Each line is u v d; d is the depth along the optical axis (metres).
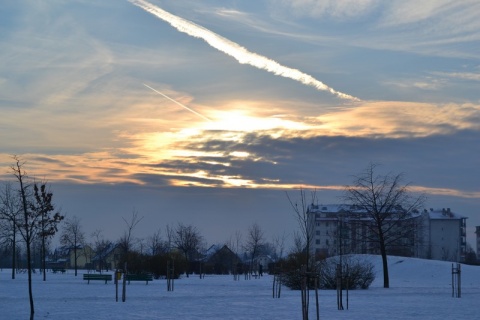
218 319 24.94
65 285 53.91
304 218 28.47
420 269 67.81
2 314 26.17
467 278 63.66
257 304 32.75
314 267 42.72
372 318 25.80
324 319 25.28
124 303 32.81
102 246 116.25
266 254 133.25
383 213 53.97
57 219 50.31
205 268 114.19
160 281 67.88
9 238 64.56
